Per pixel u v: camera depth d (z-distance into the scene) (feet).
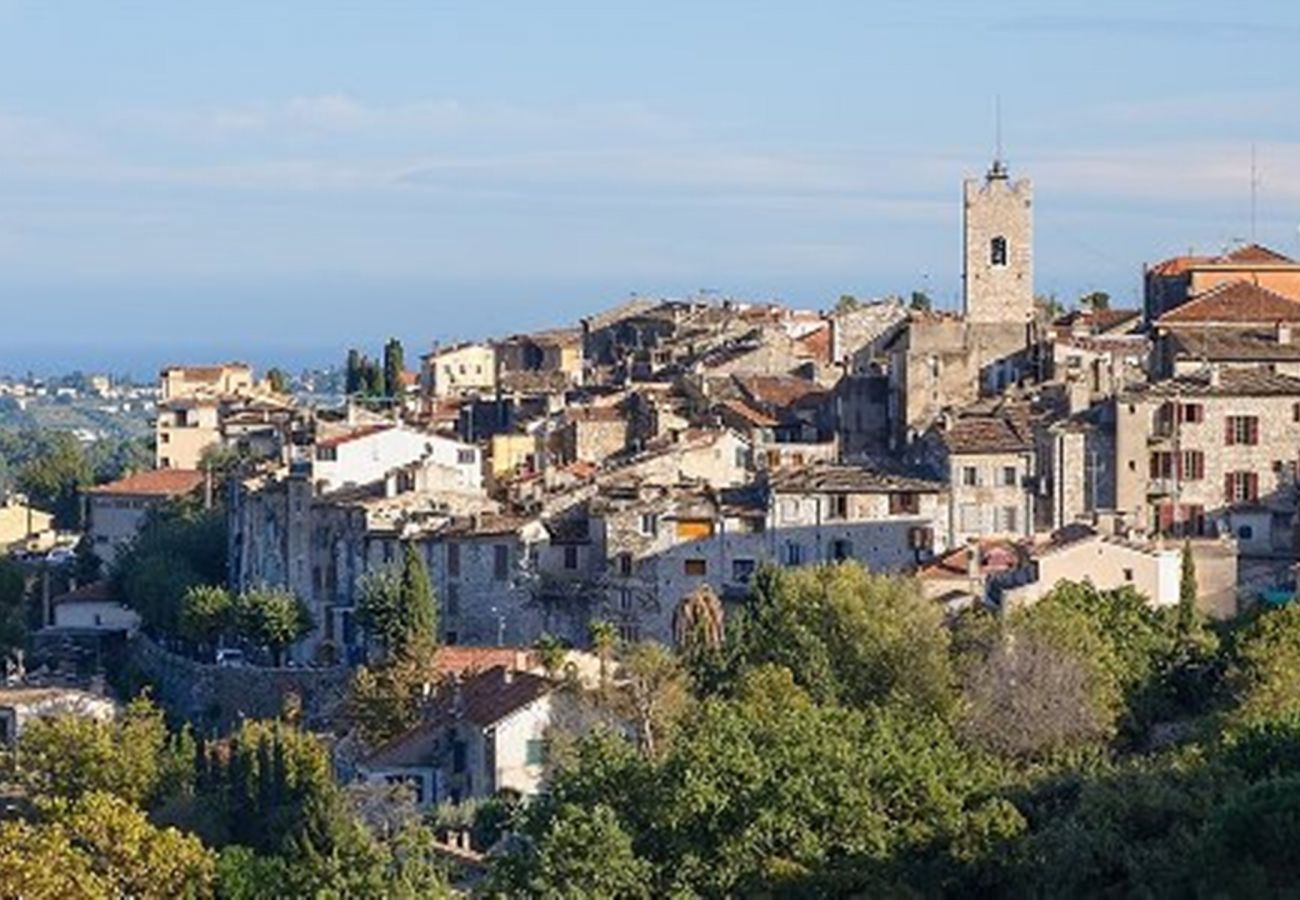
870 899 605.31
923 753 650.43
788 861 615.57
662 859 624.59
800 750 637.30
